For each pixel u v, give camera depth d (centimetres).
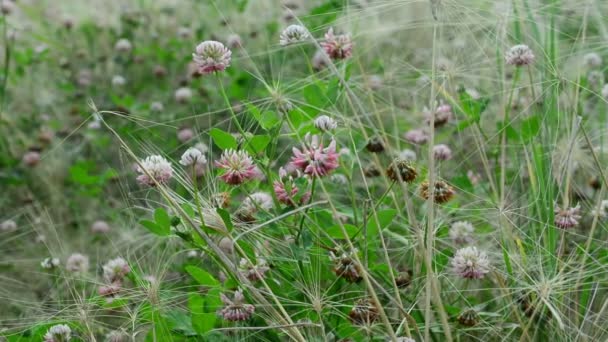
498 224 90
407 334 80
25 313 98
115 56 147
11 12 142
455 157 107
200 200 85
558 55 100
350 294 88
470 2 102
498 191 98
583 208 95
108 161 123
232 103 122
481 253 85
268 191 96
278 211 84
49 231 112
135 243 101
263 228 86
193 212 83
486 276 92
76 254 100
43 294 101
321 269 88
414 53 120
